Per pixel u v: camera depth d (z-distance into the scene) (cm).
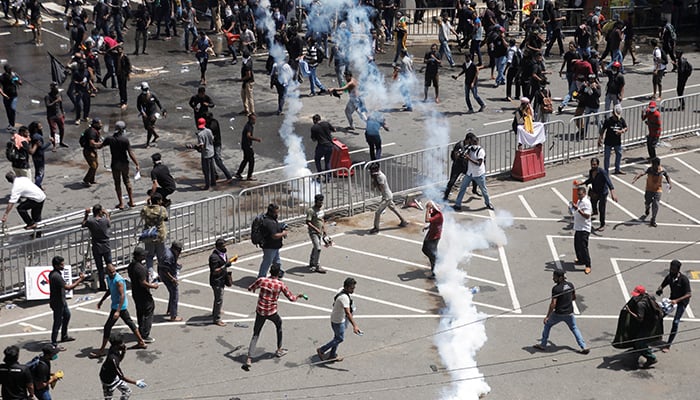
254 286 1599
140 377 1562
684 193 2431
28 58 3625
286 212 2239
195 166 2586
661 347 1684
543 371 1600
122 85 3067
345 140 2794
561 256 2061
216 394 1512
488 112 3066
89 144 2405
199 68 3562
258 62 3678
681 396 1528
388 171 2434
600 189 2164
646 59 3788
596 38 3719
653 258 2056
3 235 1942
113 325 1688
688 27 4322
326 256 2048
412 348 1669
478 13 4322
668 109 2856
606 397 1523
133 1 4297
